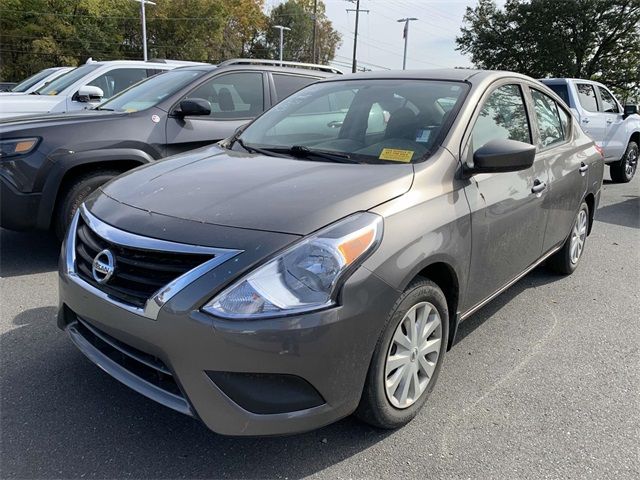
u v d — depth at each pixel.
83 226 2.66
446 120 3.01
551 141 4.12
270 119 3.72
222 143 3.59
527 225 3.49
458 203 2.73
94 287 2.35
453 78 3.40
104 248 2.37
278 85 6.07
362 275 2.16
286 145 3.32
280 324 1.99
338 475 2.29
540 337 3.67
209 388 2.04
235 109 5.66
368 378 2.30
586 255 5.59
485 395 2.93
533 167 3.60
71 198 4.58
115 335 2.25
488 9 36.00
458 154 2.87
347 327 2.11
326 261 2.10
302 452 2.42
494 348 3.49
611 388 3.04
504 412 2.78
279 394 2.05
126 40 48.81
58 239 4.69
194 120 5.27
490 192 3.01
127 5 46.12
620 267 5.22
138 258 2.23
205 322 2.00
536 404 2.86
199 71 5.63
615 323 3.93
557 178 3.93
